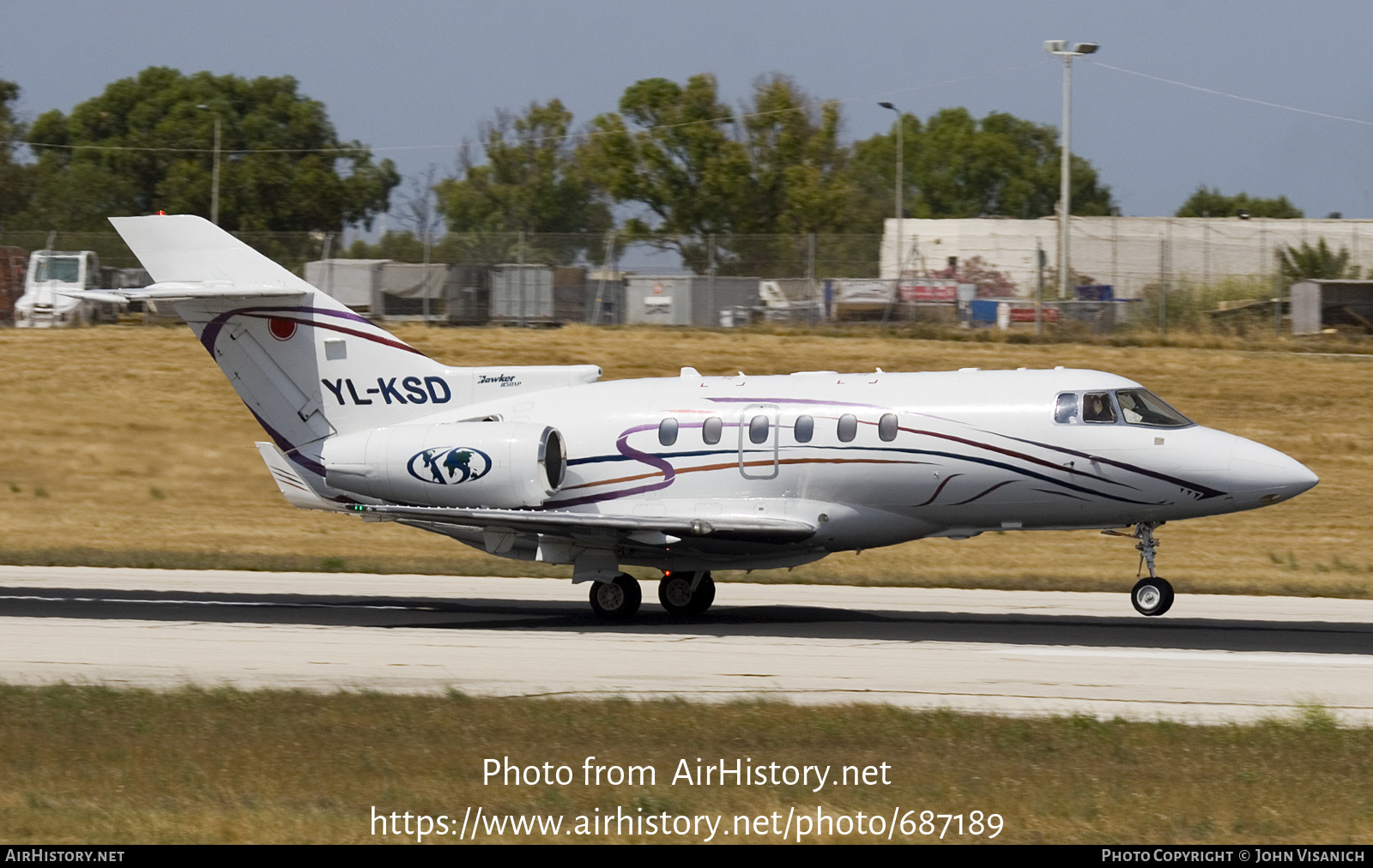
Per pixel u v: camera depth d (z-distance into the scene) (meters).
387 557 93.88
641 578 86.88
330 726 41.38
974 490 63.84
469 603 72.69
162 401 139.50
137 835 31.50
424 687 47.94
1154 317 162.38
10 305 179.62
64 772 37.00
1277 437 121.62
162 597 73.44
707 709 42.88
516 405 70.69
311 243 181.50
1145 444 62.34
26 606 69.56
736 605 73.31
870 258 180.25
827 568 88.62
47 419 133.38
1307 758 37.38
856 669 51.03
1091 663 52.34
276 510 111.06
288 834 31.45
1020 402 63.84
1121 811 32.94
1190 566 88.56
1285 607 70.19
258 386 73.00
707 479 66.50
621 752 38.28
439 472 66.75
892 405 64.88
